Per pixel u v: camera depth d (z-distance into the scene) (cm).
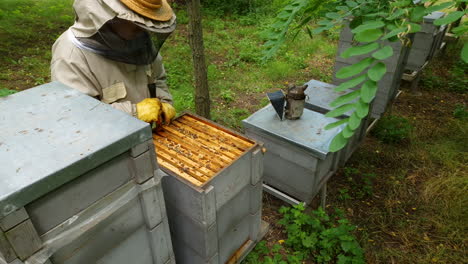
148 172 129
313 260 264
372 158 394
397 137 424
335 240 266
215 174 167
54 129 115
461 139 430
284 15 154
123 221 129
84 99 137
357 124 110
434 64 700
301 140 251
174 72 602
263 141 280
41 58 648
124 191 124
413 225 303
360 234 293
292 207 309
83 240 115
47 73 581
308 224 286
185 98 509
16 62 613
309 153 246
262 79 610
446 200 327
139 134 117
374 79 103
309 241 263
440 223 302
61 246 106
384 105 390
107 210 119
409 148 412
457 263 265
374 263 267
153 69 241
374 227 302
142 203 133
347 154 346
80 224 111
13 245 92
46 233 102
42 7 991
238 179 190
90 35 179
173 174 167
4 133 112
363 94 109
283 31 146
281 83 597
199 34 329
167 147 192
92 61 188
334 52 742
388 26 109
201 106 372
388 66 361
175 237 205
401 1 111
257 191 217
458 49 728
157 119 194
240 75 624
